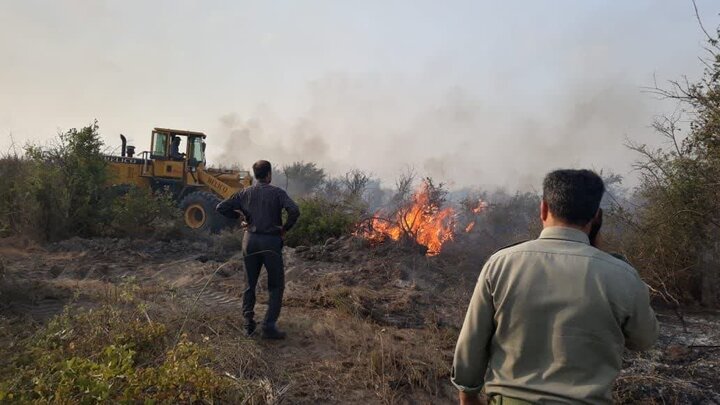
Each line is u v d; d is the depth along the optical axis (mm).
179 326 4652
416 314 5766
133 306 5246
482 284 1935
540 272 1825
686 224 6480
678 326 5719
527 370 1800
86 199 10898
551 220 1963
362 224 9695
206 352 3670
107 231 11164
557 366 1739
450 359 4512
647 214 6969
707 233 6438
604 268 1780
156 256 9742
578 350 1724
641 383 4055
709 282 6535
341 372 4203
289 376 4027
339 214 10398
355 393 3895
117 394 3051
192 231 12164
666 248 6664
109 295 5570
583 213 1894
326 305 6172
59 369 3207
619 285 1754
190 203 13398
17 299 5391
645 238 6801
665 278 6625
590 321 1728
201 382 3236
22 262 8531
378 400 3828
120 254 9586
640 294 1774
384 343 4711
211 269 8086
